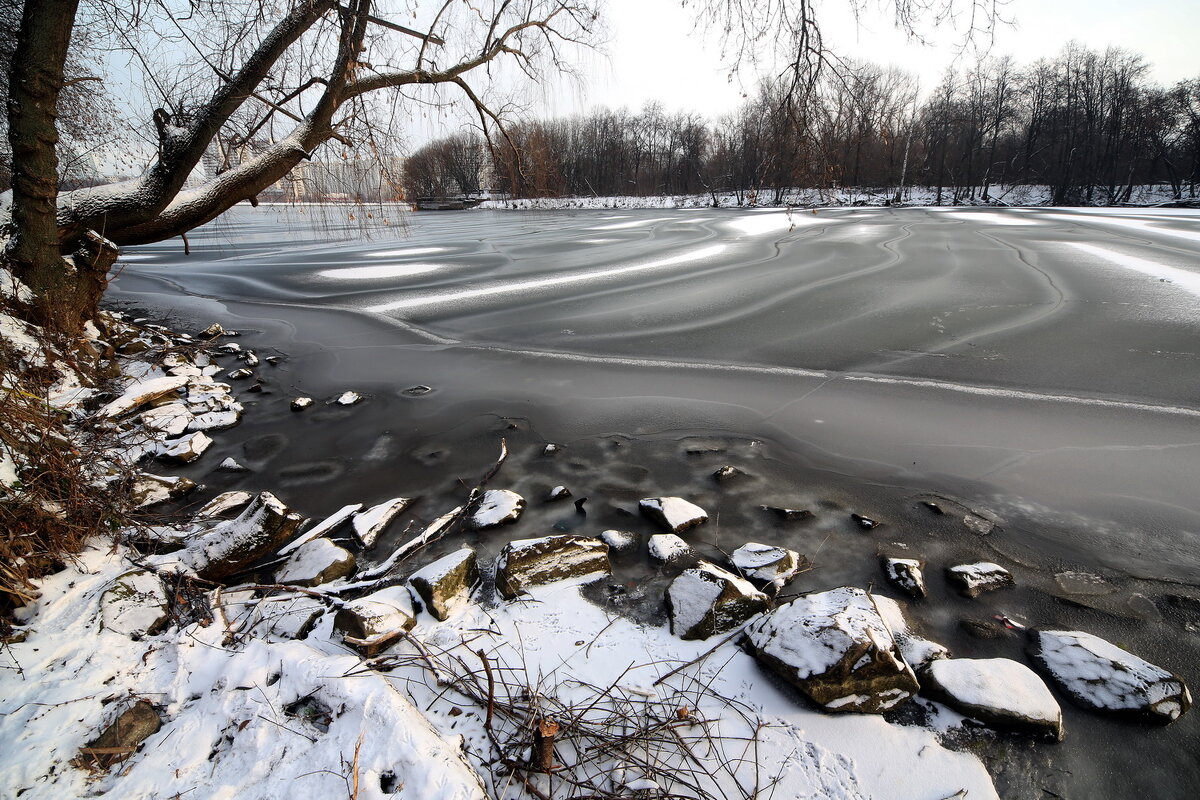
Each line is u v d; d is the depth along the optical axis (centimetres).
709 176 5619
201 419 690
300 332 1128
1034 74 5006
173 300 1473
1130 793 246
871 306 1123
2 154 1052
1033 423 610
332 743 242
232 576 404
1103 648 306
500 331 1073
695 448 591
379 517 464
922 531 441
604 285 1454
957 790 240
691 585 342
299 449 629
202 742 249
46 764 233
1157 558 401
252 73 910
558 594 361
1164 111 4684
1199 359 755
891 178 3572
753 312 1129
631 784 239
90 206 888
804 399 704
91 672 281
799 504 482
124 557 383
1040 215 2958
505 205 4975
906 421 631
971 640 335
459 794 215
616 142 6378
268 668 284
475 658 306
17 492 361
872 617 298
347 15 918
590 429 646
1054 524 444
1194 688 299
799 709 274
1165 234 1927
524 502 490
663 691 285
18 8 954
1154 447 548
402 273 1720
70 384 692
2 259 770
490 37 1124
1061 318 971
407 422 689
